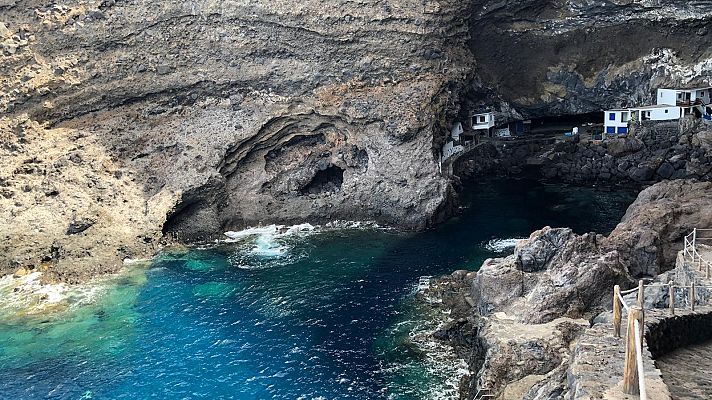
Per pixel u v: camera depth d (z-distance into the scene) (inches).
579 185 2477.9
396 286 1624.0
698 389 679.1
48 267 1744.6
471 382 1214.3
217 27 2170.3
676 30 2479.1
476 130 2711.6
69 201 1883.6
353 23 2143.2
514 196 2357.3
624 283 1374.3
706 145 2388.0
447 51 2245.3
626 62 2564.0
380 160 2091.5
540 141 2659.9
